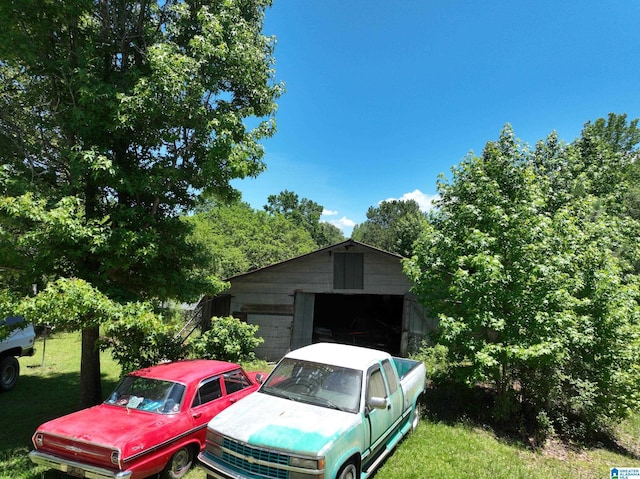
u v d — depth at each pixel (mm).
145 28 7891
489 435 7301
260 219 47000
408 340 14070
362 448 4547
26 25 6656
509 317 7723
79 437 4457
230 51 7332
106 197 7867
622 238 10328
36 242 5992
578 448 7305
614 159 13789
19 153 7102
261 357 14227
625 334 7891
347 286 14469
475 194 8875
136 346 7645
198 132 7461
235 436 4125
